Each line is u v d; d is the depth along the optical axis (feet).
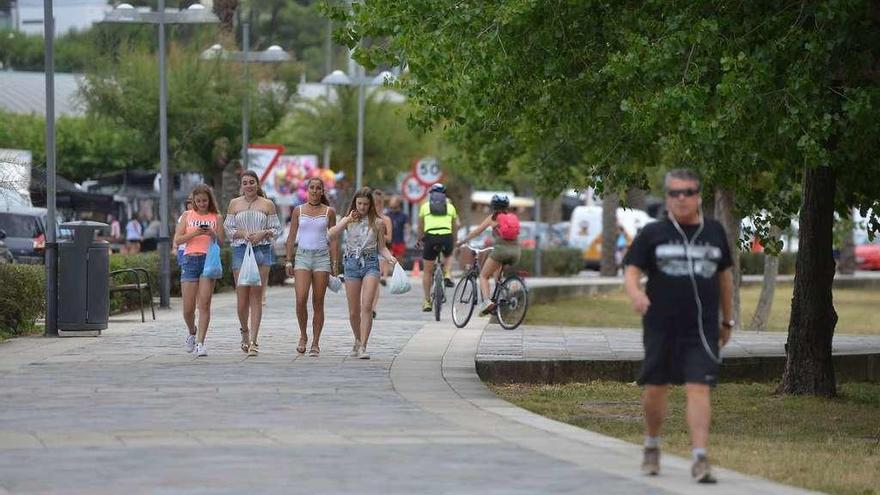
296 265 169.68
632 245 89.92
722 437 124.77
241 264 169.48
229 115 430.61
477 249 224.53
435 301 234.58
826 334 169.37
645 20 153.99
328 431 107.45
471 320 233.14
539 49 160.35
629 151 180.45
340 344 186.29
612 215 497.05
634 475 88.74
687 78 143.95
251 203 171.32
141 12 278.46
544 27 158.10
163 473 87.66
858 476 99.14
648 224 90.02
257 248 171.42
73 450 96.84
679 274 88.58
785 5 145.28
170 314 245.24
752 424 143.84
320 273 169.48
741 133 142.20
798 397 167.43
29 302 200.13
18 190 243.40
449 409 122.52
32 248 374.43
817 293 168.55
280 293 319.27
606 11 160.35
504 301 219.82
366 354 167.73
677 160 182.91
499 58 151.64
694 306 88.43
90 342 185.57
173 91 424.87
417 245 251.39
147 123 431.02
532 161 286.66
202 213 171.01
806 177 167.22
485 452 97.30
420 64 151.74
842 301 419.54
